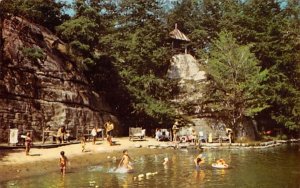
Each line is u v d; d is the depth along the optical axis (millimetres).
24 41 36438
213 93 53719
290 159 32031
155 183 20656
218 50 55188
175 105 56469
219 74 51469
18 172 22312
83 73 44219
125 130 50625
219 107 51188
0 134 30781
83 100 41438
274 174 23766
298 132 62375
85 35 42812
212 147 43156
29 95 34562
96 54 46375
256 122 59156
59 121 36844
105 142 39312
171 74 61312
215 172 24656
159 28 63719
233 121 51031
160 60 58938
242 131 51625
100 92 47750
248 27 62656
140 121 52188
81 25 42656
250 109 49906
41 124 35031
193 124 53594
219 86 52438
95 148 34344
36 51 35000
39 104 35375
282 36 64062
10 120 32000
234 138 49594
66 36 42812
